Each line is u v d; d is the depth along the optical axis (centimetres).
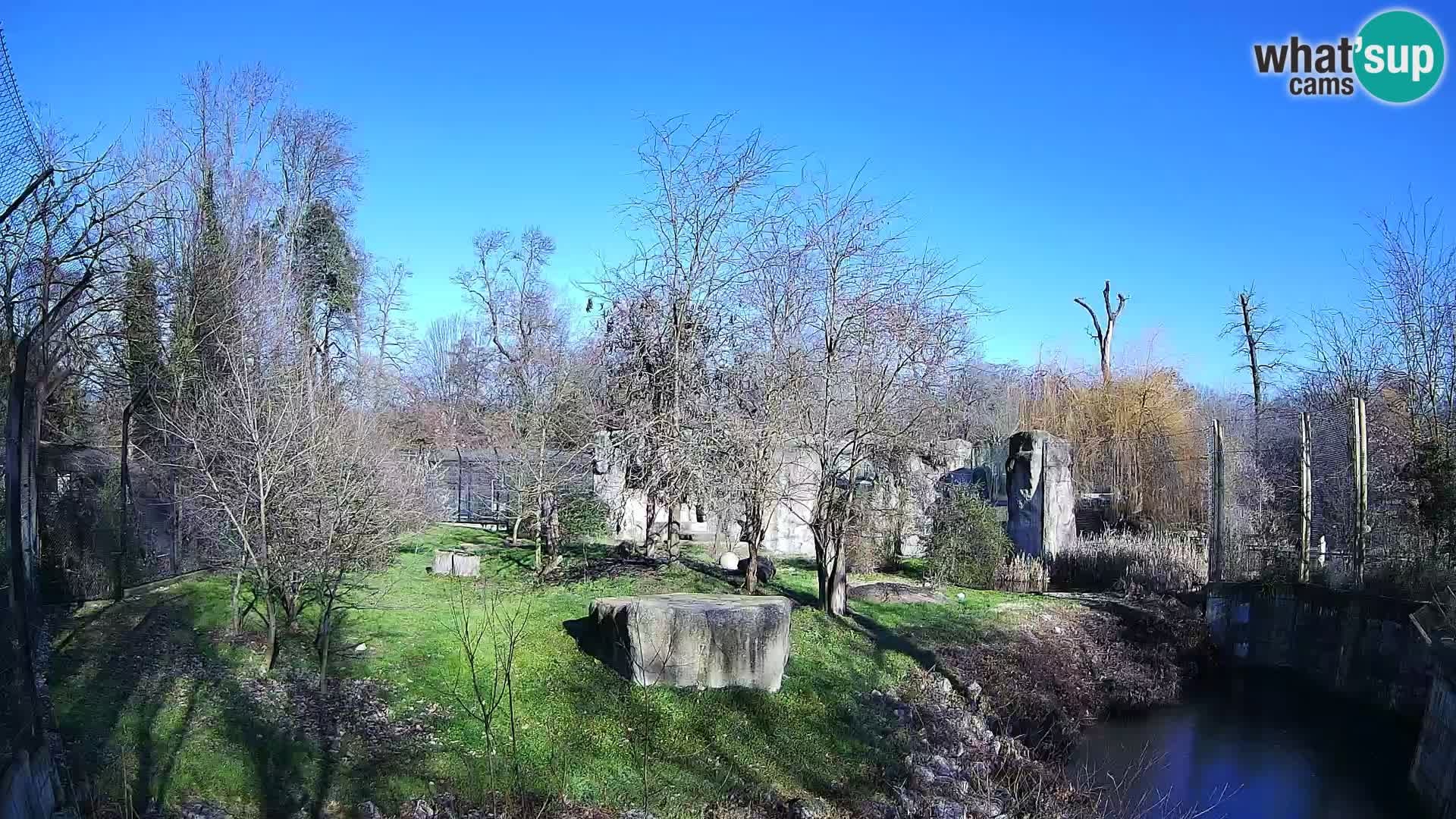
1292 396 3053
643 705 999
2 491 668
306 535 995
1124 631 1625
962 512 1908
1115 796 1064
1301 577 1750
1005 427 3123
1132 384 3284
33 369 734
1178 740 1302
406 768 807
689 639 1059
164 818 670
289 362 1519
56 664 921
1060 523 2067
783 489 1517
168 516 1499
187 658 992
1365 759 1252
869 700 1116
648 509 1794
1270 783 1158
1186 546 2047
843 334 1370
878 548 1930
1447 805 1016
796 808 844
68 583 1255
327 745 830
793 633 1291
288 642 1084
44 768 573
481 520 2555
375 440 1553
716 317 1523
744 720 1005
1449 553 1516
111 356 1784
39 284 990
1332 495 2198
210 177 2155
